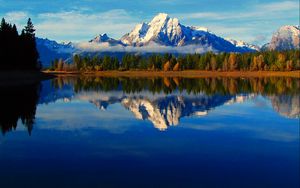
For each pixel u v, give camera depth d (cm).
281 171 2084
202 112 4650
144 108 5059
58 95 7012
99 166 2166
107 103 5697
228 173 2050
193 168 2141
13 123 3609
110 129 3378
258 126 3588
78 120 3891
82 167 2145
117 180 1930
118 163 2233
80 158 2336
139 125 3612
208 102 5903
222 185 1862
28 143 2747
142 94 7500
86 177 1972
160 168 2134
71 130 3300
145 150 2561
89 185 1856
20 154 2425
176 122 3828
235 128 3462
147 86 10338
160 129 3397
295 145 2742
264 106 5309
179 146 2694
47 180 1923
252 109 4966
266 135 3131
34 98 6128
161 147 2659
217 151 2542
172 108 5072
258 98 6531
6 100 5569
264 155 2438
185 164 2220
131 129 3384
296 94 7312
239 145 2733
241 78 16238
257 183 1892
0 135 3036
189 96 7031
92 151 2519
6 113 4256
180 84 11412
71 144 2728
